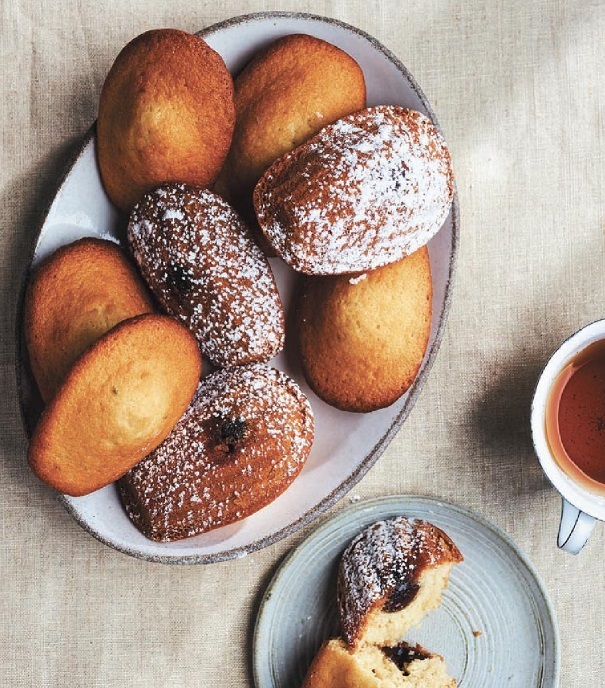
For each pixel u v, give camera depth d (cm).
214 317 50
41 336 50
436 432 55
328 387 51
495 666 55
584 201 56
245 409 50
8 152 55
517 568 55
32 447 48
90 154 51
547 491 55
